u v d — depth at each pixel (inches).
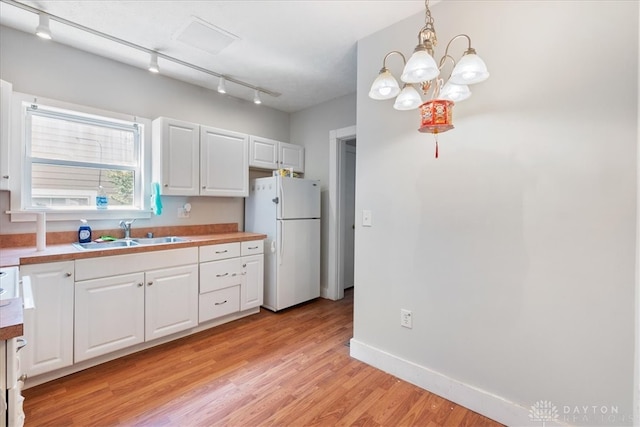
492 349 65.9
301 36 90.0
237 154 131.6
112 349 86.2
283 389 75.4
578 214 55.8
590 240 54.7
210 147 122.1
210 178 122.0
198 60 106.2
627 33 51.0
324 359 90.4
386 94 58.5
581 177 55.4
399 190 80.7
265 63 108.3
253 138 138.2
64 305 77.6
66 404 68.3
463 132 69.3
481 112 66.6
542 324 59.8
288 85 129.3
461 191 69.9
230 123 141.6
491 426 63.4
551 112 58.3
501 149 64.2
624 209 51.5
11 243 86.9
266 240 134.3
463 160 69.4
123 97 108.3
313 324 117.2
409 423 64.2
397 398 72.4
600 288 53.9
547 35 58.4
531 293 60.9
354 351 91.2
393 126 81.9
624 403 51.9
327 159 152.2
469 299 69.0
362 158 88.9
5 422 33.3
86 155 102.8
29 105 89.5
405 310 79.9
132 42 94.2
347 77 121.0
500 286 64.7
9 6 76.9
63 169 98.3
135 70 111.3
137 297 91.0
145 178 113.4
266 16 80.5
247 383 77.7
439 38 73.1
